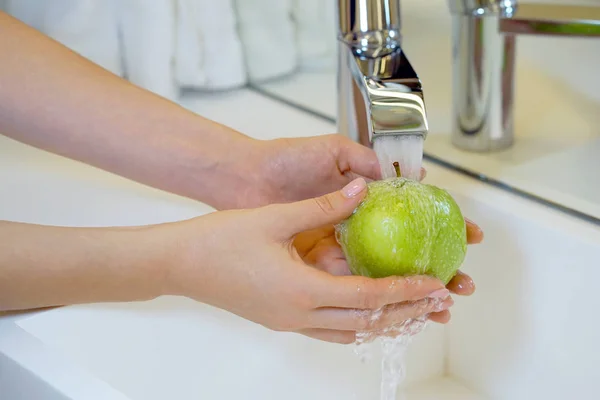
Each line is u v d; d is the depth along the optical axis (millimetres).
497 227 816
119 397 637
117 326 759
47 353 681
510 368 840
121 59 1033
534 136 919
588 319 769
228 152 809
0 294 703
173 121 810
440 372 890
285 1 1070
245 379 808
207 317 790
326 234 789
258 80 1097
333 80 1067
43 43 800
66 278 699
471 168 874
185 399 785
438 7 1024
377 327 692
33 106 793
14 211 894
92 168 935
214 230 685
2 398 714
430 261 678
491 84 879
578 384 790
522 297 813
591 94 937
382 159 717
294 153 803
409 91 706
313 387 829
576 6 836
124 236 701
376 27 766
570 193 820
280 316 690
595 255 749
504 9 854
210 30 1054
